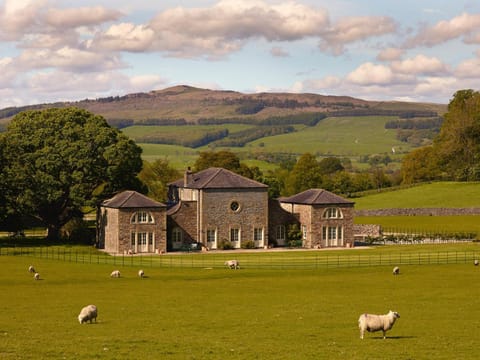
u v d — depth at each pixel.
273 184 195.25
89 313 56.44
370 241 135.00
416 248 120.81
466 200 194.75
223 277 86.31
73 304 66.00
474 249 116.81
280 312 61.62
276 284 80.06
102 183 135.00
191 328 54.34
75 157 127.56
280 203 140.50
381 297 70.19
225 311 62.25
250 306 64.94
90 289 75.94
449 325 55.56
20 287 77.44
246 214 128.62
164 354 44.97
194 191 129.00
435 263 99.00
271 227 132.38
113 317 59.22
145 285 79.25
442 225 157.75
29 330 53.28
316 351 45.88
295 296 71.06
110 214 123.44
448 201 195.00
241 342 48.84
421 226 156.75
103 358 43.75
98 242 129.62
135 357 44.06
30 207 127.25
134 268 94.94
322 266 97.06
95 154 130.50
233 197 127.94
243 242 128.25
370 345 47.81
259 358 44.00
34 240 134.75
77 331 52.91
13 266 95.31
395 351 45.88
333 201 130.50
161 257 112.31
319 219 129.88
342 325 55.66
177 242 126.31
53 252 114.56
